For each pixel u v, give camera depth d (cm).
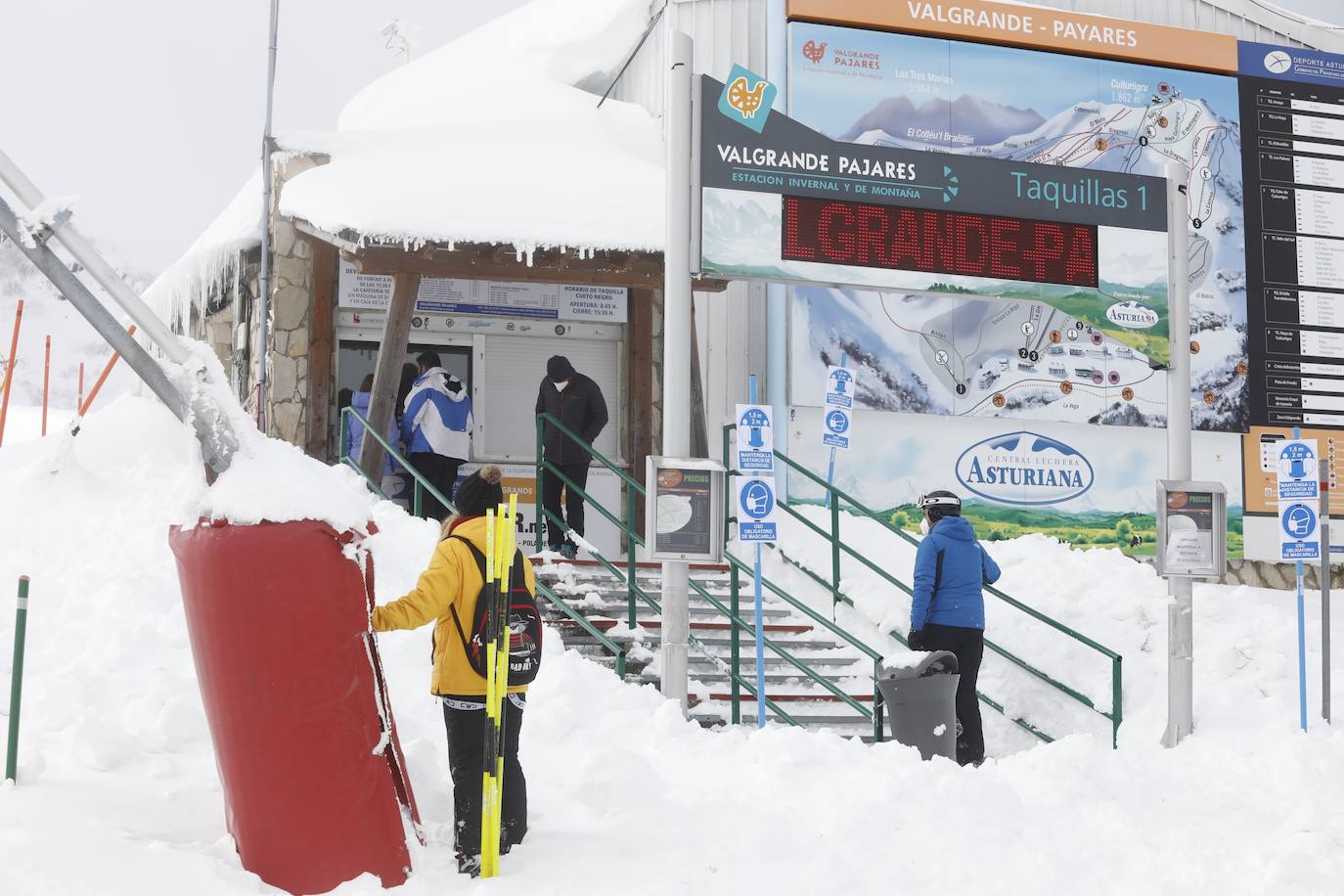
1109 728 966
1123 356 1381
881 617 1046
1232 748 835
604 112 1386
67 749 579
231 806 492
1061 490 1353
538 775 634
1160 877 550
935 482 1318
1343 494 1437
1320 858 576
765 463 782
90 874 441
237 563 481
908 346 1319
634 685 767
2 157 486
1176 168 916
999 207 872
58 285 494
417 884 486
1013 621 1070
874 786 614
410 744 589
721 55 1395
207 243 1395
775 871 516
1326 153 1477
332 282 1241
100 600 762
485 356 1284
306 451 1213
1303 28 1537
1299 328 1444
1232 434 1413
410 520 961
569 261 1124
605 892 483
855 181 835
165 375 500
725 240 800
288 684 483
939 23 1370
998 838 580
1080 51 1410
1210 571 880
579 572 1016
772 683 959
